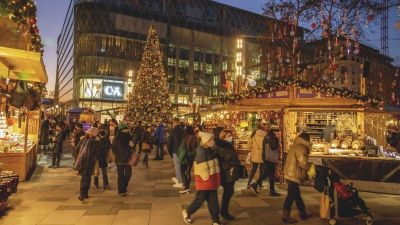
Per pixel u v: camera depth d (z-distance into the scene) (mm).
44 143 20688
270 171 10305
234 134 15375
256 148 10867
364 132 14258
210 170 7062
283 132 12773
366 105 12852
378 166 9805
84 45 67375
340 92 12766
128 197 10023
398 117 18609
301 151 7535
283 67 29609
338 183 7574
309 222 7590
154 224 7344
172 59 77062
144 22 72125
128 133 10359
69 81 80688
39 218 7715
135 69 69312
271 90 13422
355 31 25969
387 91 46219
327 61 28547
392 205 9258
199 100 79375
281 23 28844
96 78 66188
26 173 12797
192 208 7238
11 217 7766
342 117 14078
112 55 67938
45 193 10398
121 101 67750
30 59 9000
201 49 80750
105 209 8594
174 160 11922
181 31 78000
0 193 7828
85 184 9555
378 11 26141
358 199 7551
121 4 69938
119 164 10141
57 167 15977
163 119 29016
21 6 7465
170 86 76125
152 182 12664
